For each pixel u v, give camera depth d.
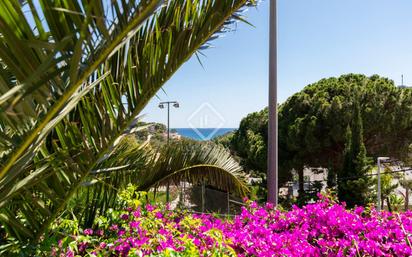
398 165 19.31
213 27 1.80
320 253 3.16
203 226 3.31
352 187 16.20
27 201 2.03
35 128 1.46
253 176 21.77
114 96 2.02
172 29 1.90
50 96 1.42
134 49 2.04
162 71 1.93
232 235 3.23
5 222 2.17
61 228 2.79
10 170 1.47
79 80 1.42
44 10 1.35
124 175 3.53
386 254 3.01
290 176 20.17
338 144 18.47
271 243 3.18
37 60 1.32
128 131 2.15
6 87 1.37
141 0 1.33
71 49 1.41
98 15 1.24
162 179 4.30
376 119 18.23
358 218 3.64
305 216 3.75
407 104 18.48
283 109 20.95
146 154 3.90
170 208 4.16
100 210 3.34
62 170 2.03
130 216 3.33
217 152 4.71
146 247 2.54
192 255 2.51
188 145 4.54
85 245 2.81
